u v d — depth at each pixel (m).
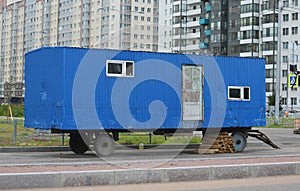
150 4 119.38
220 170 12.47
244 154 20.02
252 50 98.62
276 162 14.09
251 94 21.80
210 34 105.25
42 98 18.78
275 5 95.94
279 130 39.66
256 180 12.36
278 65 45.25
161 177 11.80
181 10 111.31
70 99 17.92
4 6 149.62
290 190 10.82
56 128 18.00
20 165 13.27
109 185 11.20
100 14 117.88
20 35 140.88
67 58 18.00
